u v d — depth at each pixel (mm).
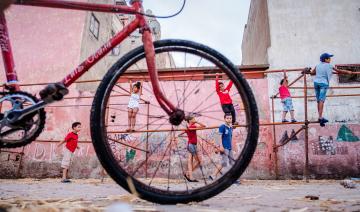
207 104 8711
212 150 8242
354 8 9562
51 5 1801
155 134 8570
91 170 8586
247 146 1817
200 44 1937
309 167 7965
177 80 8984
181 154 8266
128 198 2176
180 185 5367
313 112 8414
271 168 8031
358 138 8086
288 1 9945
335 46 9227
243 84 1878
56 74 9867
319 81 5844
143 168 8336
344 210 1661
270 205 1935
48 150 8859
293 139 8211
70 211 1412
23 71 10039
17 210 1355
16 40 10438
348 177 7793
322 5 9742
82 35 10258
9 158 8836
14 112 1621
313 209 1717
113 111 8938
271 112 8523
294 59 9141
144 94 8875
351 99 8461
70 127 8992
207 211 1588
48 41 10336
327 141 8133
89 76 10523
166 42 1929
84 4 1849
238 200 2279
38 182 6535
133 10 1893
